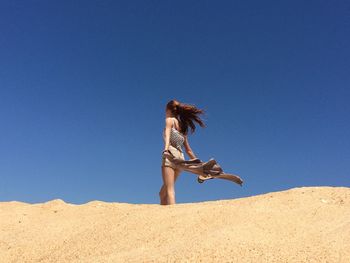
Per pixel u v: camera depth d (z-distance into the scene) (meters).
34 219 4.80
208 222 4.03
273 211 4.25
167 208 4.57
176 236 3.84
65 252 3.95
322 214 4.24
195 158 5.25
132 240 3.92
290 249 3.52
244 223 3.93
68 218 4.74
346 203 4.47
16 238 4.32
